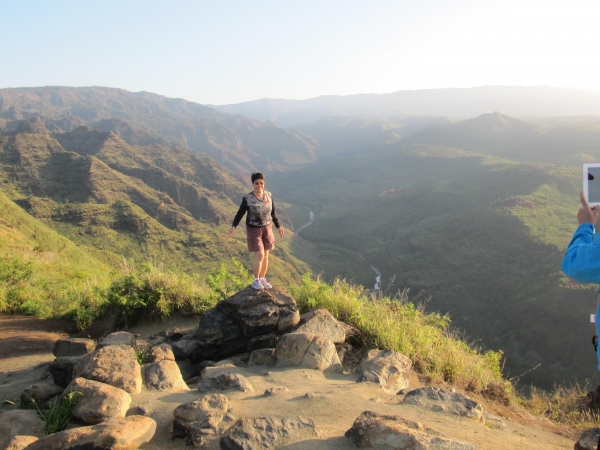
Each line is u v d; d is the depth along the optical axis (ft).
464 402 13.20
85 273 55.77
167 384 13.99
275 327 19.80
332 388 14.08
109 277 45.09
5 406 15.33
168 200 446.19
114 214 337.93
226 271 28.86
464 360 22.22
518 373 204.23
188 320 26.68
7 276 42.22
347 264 434.71
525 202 442.91
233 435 9.68
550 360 208.33
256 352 17.84
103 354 14.32
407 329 22.70
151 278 28.22
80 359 15.16
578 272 6.73
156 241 321.52
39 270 49.08
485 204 525.34
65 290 39.93
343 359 18.93
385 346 19.98
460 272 341.41
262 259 21.17
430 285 333.62
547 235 342.64
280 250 398.42
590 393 23.20
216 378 14.33
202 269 299.79
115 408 11.52
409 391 13.92
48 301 37.09
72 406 11.78
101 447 9.08
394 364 16.43
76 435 9.37
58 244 201.05
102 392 11.84
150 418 10.78
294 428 10.27
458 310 288.92
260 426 10.09
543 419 19.85
